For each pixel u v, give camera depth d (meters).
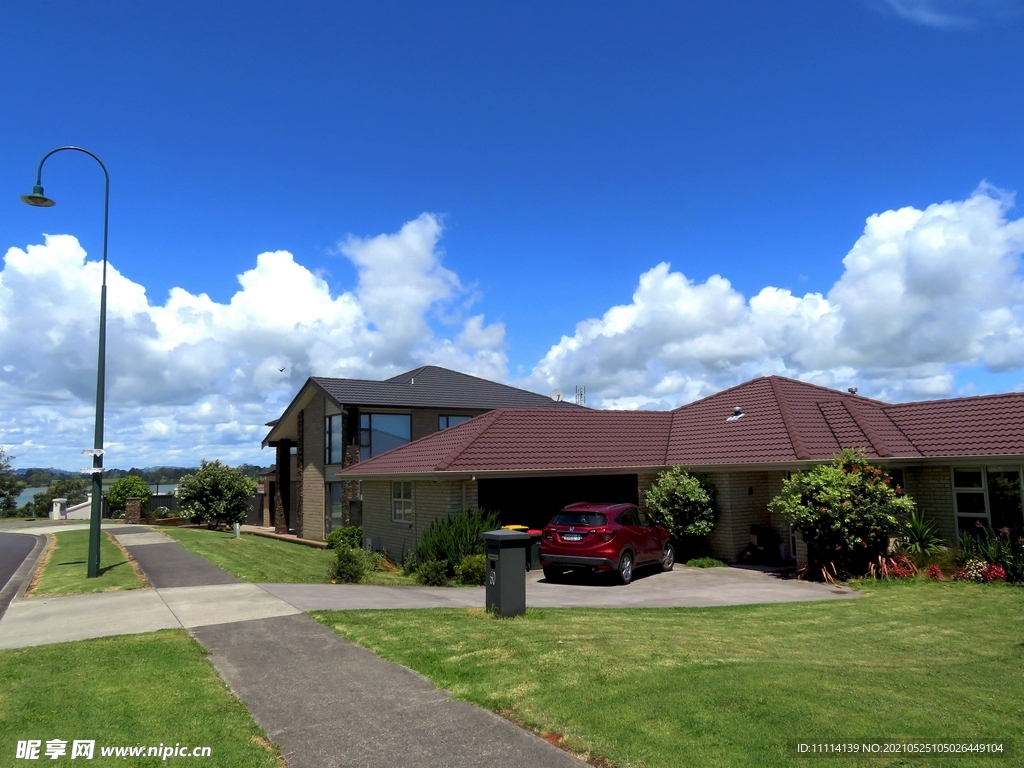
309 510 30.56
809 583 15.32
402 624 9.55
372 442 27.78
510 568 10.41
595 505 16.20
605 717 5.88
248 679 7.28
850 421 18.89
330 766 5.25
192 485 34.66
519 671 7.21
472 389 32.31
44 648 8.69
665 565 17.55
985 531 16.03
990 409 17.80
